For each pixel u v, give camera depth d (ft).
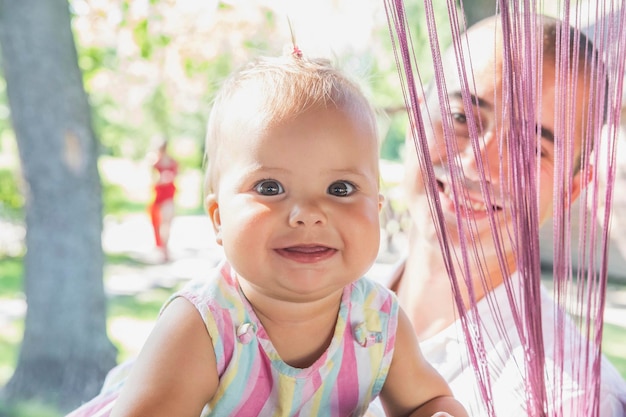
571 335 3.02
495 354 3.76
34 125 17.44
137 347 17.63
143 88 32.76
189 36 23.77
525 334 2.70
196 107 34.32
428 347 4.27
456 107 3.86
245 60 3.58
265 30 21.88
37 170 17.49
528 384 2.72
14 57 17.22
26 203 17.63
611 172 2.59
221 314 3.23
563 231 2.68
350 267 3.11
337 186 3.14
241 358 3.23
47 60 17.24
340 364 3.34
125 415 3.09
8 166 32.48
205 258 27.02
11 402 16.42
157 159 26.78
